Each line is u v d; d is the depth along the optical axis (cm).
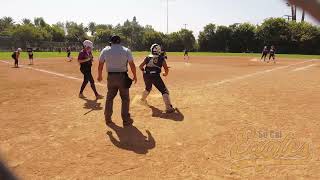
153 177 454
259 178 443
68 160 518
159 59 842
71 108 891
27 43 8912
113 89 711
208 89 1208
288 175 450
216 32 8250
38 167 488
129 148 574
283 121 729
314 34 6444
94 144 596
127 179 448
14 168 479
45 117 793
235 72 1967
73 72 1969
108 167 490
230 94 1089
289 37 6794
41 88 1262
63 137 635
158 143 600
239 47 8000
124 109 711
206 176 454
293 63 2989
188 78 1609
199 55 5288
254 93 1105
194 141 608
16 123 737
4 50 8250
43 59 3578
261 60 3591
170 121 748
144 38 9475
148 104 929
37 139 621
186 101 971
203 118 770
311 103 921
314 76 1673
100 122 743
